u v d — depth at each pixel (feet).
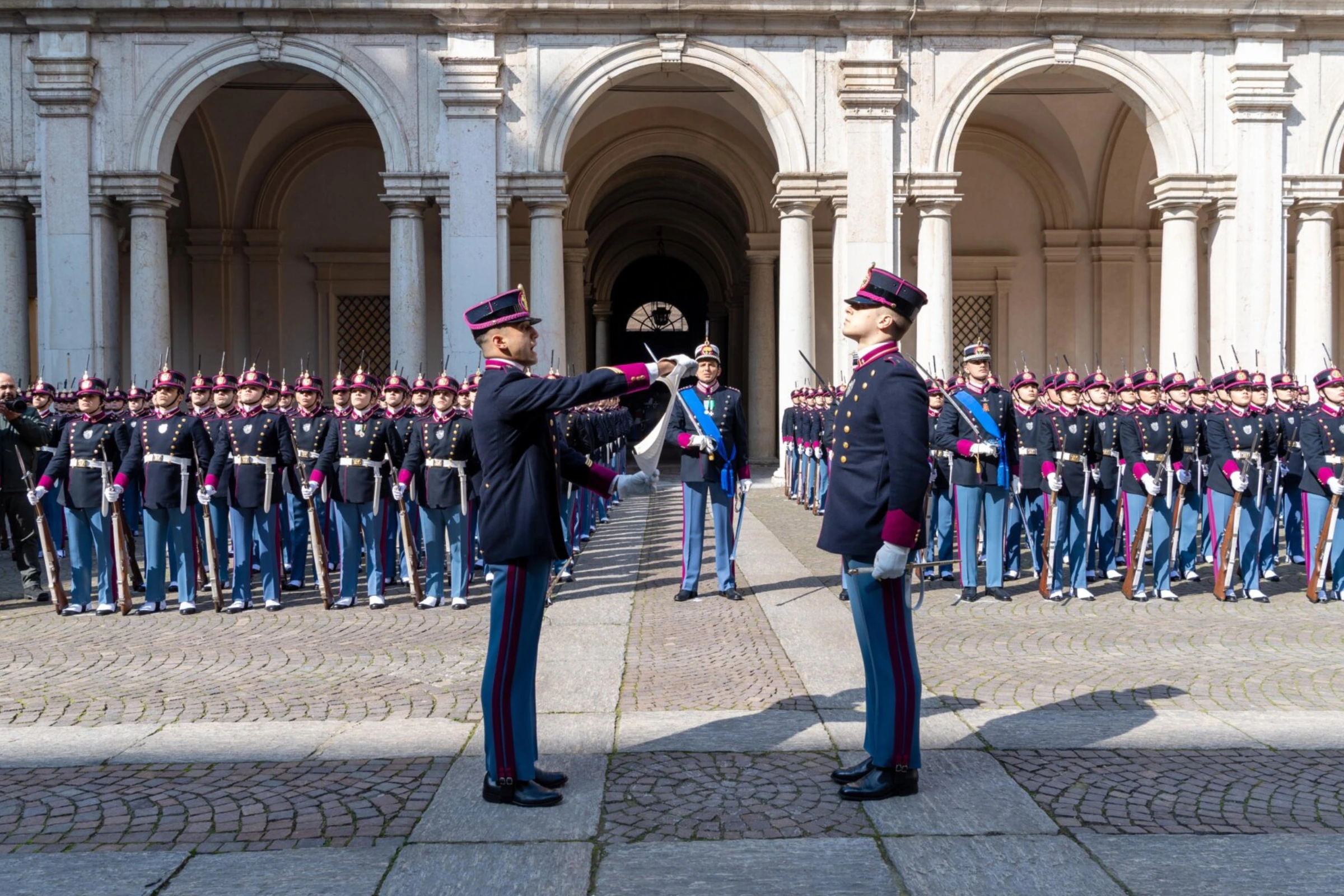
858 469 16.19
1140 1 63.46
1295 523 41.75
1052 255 86.07
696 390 33.14
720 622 29.60
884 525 15.53
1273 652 26.27
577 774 16.99
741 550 43.04
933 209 64.90
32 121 62.54
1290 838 14.29
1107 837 14.40
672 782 16.62
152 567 33.06
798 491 61.62
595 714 20.43
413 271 63.57
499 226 63.67
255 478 32.81
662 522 54.08
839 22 63.57
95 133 62.69
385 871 13.50
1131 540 34.71
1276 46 64.64
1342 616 31.22
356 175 85.56
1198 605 33.04
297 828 14.93
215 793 16.35
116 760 17.98
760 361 86.58
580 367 85.30
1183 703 21.36
